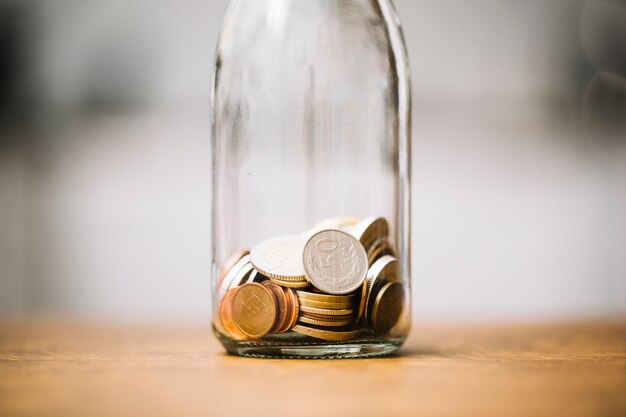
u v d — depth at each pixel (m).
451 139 1.15
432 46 1.15
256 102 0.35
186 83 1.14
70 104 1.15
